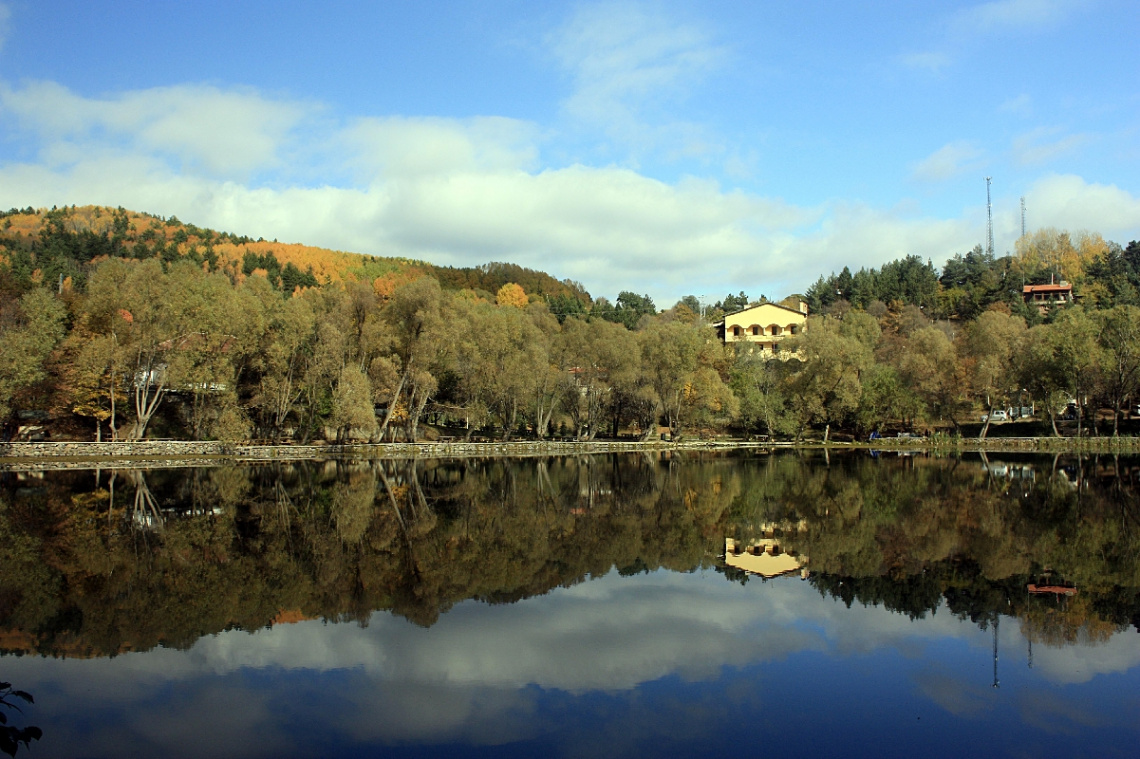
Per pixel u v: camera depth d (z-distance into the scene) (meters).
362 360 75.75
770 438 94.06
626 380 83.75
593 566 26.91
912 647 18.19
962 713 14.39
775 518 37.19
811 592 23.30
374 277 193.75
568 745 13.02
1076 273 189.00
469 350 77.75
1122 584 23.88
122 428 72.31
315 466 63.16
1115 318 80.62
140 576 24.78
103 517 36.16
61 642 18.41
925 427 98.94
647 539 31.89
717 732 13.57
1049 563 26.86
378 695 15.23
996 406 92.19
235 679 16.08
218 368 64.38
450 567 26.58
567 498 44.78
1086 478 53.34
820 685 15.83
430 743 13.05
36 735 10.73
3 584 23.62
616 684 15.89
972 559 27.62
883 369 95.94
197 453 67.38
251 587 23.59
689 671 16.66
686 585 24.23
